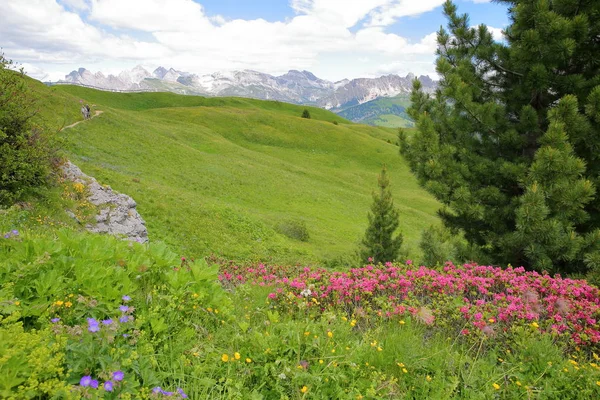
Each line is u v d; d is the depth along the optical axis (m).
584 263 10.87
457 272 8.15
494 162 12.67
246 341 4.56
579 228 11.86
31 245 4.91
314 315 6.17
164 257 5.71
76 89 127.25
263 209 44.78
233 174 52.38
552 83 11.84
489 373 4.84
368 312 6.34
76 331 3.48
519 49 12.12
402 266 8.86
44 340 3.38
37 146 15.52
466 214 12.73
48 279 4.24
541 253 10.51
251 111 112.00
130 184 27.81
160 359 4.01
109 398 3.10
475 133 13.48
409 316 6.16
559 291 6.91
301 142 96.56
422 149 13.70
